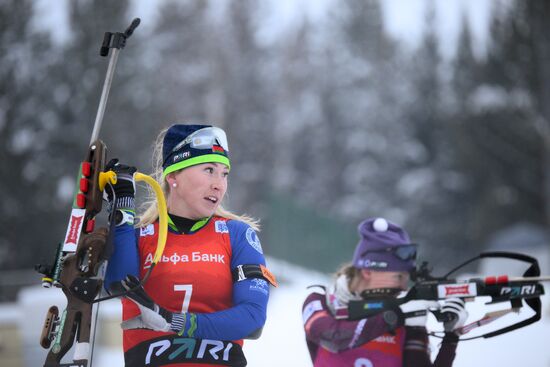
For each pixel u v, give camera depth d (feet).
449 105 477.77
